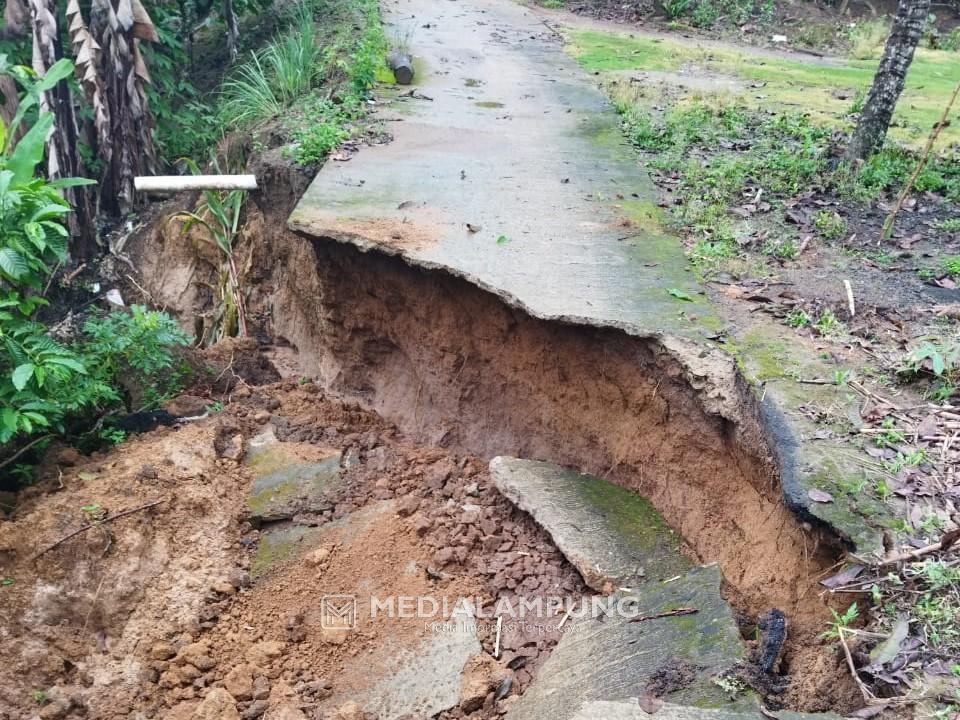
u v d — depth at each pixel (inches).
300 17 441.1
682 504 166.6
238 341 283.9
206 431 221.1
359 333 239.8
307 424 235.5
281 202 283.3
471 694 144.6
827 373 163.9
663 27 536.1
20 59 339.6
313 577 180.1
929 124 328.5
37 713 156.9
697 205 240.5
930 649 111.0
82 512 188.7
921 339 175.9
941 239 230.2
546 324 184.4
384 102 330.6
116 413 231.3
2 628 169.5
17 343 190.2
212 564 184.4
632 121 316.2
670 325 173.8
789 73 418.9
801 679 119.0
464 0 577.9
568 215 231.8
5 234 189.6
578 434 192.1
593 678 129.8
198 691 158.6
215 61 463.2
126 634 170.7
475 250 207.0
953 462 140.8
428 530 184.4
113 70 338.0
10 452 210.2
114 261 352.5
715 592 139.0
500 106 337.4
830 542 129.9
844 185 254.7
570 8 573.0
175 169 383.6
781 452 142.9
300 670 160.9
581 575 157.8
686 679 120.4
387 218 223.6
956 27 561.3
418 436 226.8
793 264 211.2
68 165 332.5
